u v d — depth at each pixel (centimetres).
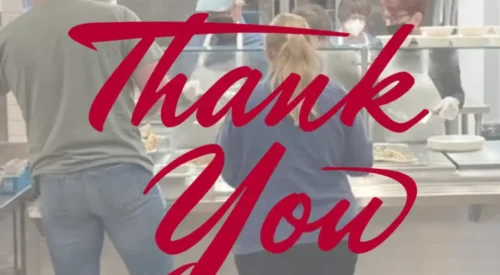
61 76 213
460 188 248
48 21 213
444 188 248
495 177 253
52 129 216
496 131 285
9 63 217
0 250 263
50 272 269
